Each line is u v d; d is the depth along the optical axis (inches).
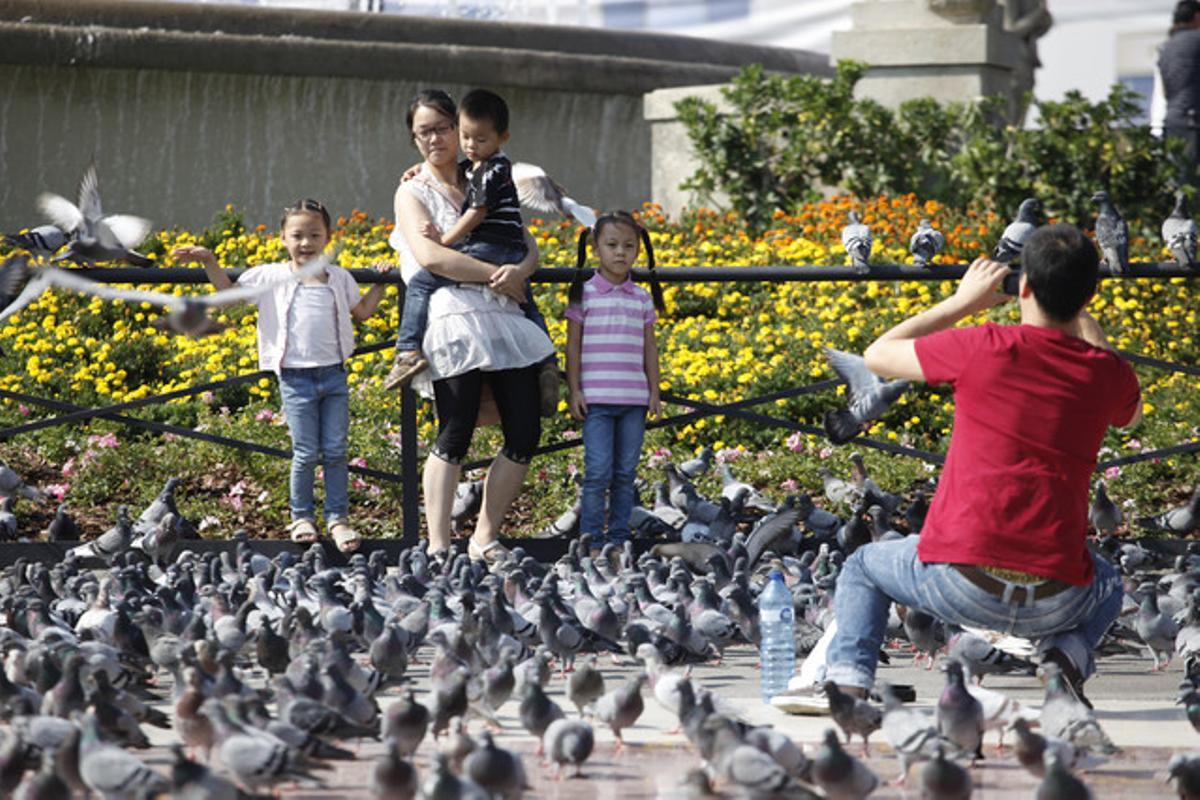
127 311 596.7
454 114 395.9
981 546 237.3
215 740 210.8
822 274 417.1
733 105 808.9
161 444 518.9
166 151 799.7
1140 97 757.3
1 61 756.6
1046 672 223.6
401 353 392.2
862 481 475.5
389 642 281.6
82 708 233.5
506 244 387.5
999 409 238.1
